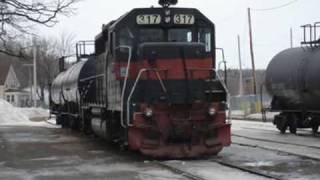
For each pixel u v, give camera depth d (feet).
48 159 55.57
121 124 53.36
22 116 162.50
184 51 53.42
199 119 52.19
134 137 51.52
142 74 52.75
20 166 50.60
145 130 51.21
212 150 52.13
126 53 54.65
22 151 64.18
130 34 54.90
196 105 52.42
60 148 67.05
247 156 54.70
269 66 91.91
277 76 88.28
